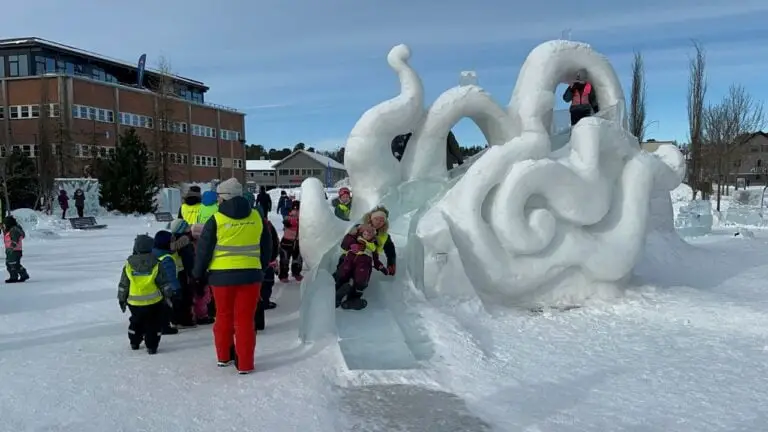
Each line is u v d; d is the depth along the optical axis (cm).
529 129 998
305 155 8294
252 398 488
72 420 449
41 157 3709
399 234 870
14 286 1077
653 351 610
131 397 495
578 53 1066
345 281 724
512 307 803
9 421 448
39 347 660
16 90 4866
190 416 453
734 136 3444
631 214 838
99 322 784
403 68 984
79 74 5466
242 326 554
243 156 7031
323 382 526
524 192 782
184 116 5988
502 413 457
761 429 420
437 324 660
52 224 2583
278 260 1096
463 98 978
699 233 1738
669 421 436
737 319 714
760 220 2222
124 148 3700
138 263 633
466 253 788
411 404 481
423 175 991
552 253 805
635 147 909
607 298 828
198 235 764
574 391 500
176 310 761
